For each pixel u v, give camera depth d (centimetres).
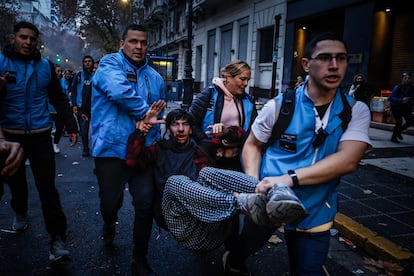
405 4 1212
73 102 738
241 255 235
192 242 226
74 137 347
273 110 203
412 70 1197
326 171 182
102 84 270
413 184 537
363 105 194
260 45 1952
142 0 4731
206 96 331
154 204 272
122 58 283
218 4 2431
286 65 1669
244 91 343
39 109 309
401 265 307
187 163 272
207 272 300
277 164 200
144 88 289
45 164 303
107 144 274
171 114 274
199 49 2972
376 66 1269
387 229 372
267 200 163
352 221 384
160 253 331
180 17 3406
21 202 360
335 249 350
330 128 191
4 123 300
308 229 198
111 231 325
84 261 310
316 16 1472
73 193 497
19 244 336
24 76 300
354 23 1275
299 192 193
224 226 214
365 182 543
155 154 273
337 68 181
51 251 298
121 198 292
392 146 857
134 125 280
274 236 373
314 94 195
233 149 317
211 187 213
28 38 298
